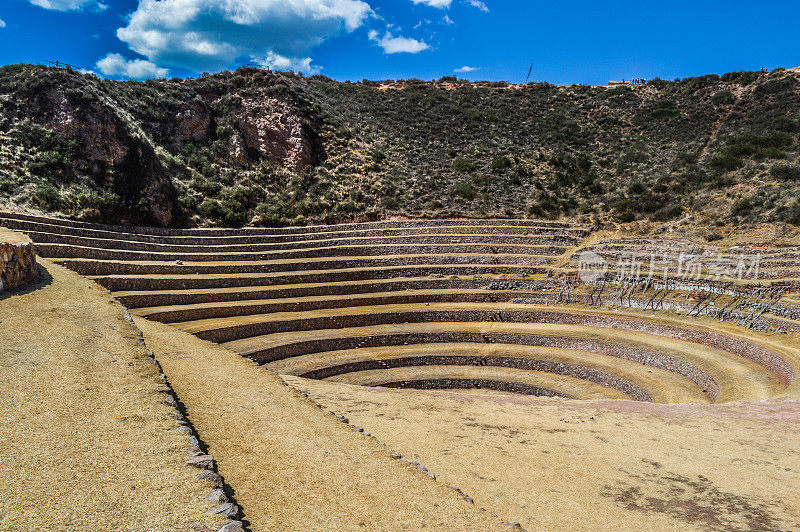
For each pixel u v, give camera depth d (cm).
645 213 6088
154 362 1581
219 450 1063
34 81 5188
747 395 2658
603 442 1672
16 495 727
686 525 1090
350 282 4756
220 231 5444
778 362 3000
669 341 3756
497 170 7325
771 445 1659
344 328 4028
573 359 3675
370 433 1588
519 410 2091
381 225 6172
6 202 4206
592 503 1179
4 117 4906
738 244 4919
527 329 4172
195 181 5997
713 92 8375
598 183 6925
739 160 6319
